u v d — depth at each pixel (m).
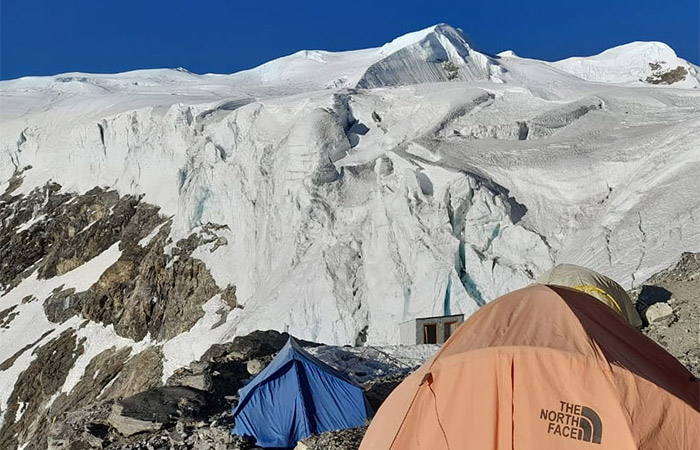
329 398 9.84
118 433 10.48
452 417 6.15
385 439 6.48
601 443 5.59
